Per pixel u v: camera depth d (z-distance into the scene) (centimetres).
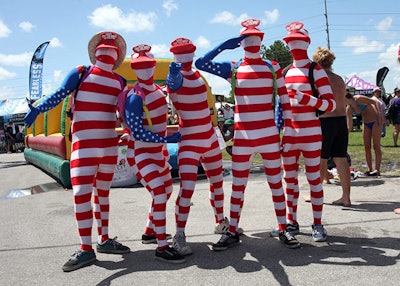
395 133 1265
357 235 427
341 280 315
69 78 379
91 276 352
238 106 407
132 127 377
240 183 407
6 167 1497
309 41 431
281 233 407
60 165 829
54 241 464
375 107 741
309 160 420
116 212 593
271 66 409
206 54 406
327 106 407
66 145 831
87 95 378
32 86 1719
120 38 400
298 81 424
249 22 410
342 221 481
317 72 419
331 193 631
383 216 493
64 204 685
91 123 376
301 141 422
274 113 445
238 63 416
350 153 1098
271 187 411
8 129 2403
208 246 416
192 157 399
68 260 377
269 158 403
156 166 391
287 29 436
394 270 329
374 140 751
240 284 318
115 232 487
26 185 981
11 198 789
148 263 377
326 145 544
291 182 441
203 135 404
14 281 348
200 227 487
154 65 388
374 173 757
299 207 560
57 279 348
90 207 382
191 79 402
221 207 452
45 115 1020
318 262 356
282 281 319
